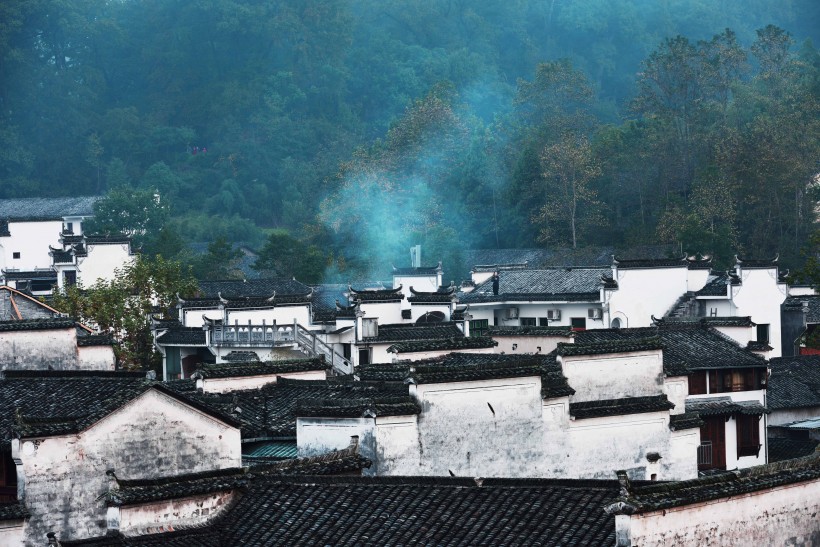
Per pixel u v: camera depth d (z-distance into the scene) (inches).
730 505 1471.5
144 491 1673.2
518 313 4655.5
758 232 6067.9
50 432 1785.2
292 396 2439.7
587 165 6604.3
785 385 3737.7
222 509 1734.7
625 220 6609.3
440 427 2082.9
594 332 3304.6
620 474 1386.6
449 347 2886.3
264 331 3774.6
